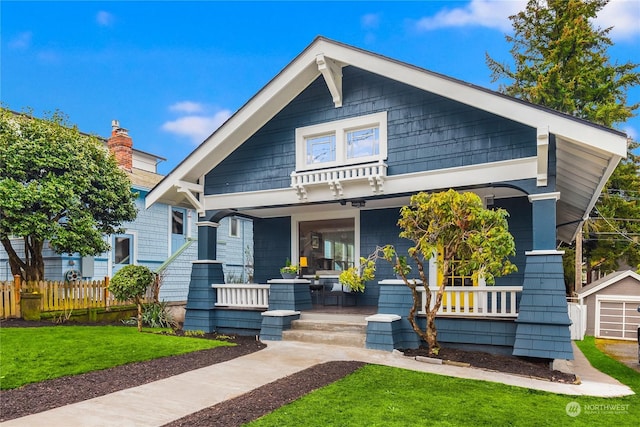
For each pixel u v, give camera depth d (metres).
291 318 9.98
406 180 9.43
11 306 11.66
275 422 4.44
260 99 10.71
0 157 11.10
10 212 10.86
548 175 8.12
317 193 10.45
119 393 5.53
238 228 22.42
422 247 7.51
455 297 8.84
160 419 4.59
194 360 7.43
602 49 20.83
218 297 11.50
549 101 19.91
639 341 8.59
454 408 5.01
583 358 9.32
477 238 7.07
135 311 13.94
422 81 8.91
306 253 13.12
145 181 18.08
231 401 5.20
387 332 8.34
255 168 11.30
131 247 16.75
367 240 12.12
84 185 12.29
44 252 14.52
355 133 10.40
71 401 5.20
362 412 4.77
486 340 8.41
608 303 13.05
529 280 7.96
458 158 8.98
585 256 22.39
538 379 6.64
